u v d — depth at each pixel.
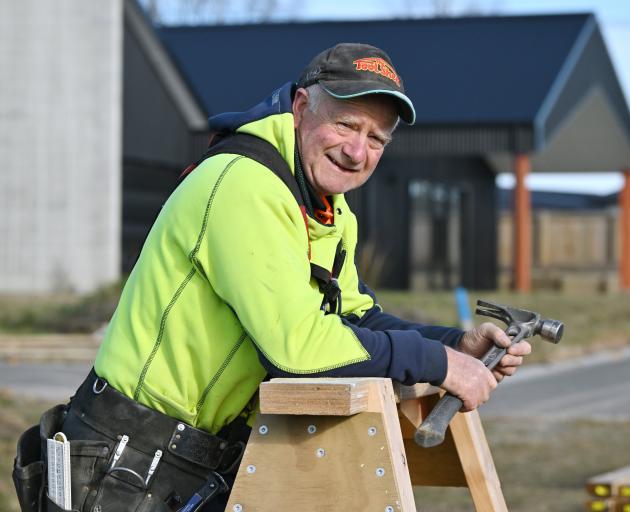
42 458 5.88
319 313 5.41
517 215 56.81
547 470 18.03
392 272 58.34
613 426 22.98
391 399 5.25
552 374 32.59
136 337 5.71
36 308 38.03
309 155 5.80
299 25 60.81
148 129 49.75
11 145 46.91
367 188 56.00
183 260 5.64
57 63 46.66
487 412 24.95
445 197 65.75
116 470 5.67
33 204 46.78
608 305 49.75
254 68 57.56
